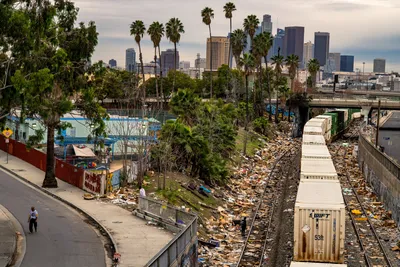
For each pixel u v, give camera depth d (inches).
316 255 1036.5
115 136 2262.6
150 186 1712.6
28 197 1590.8
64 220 1336.1
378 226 1572.3
